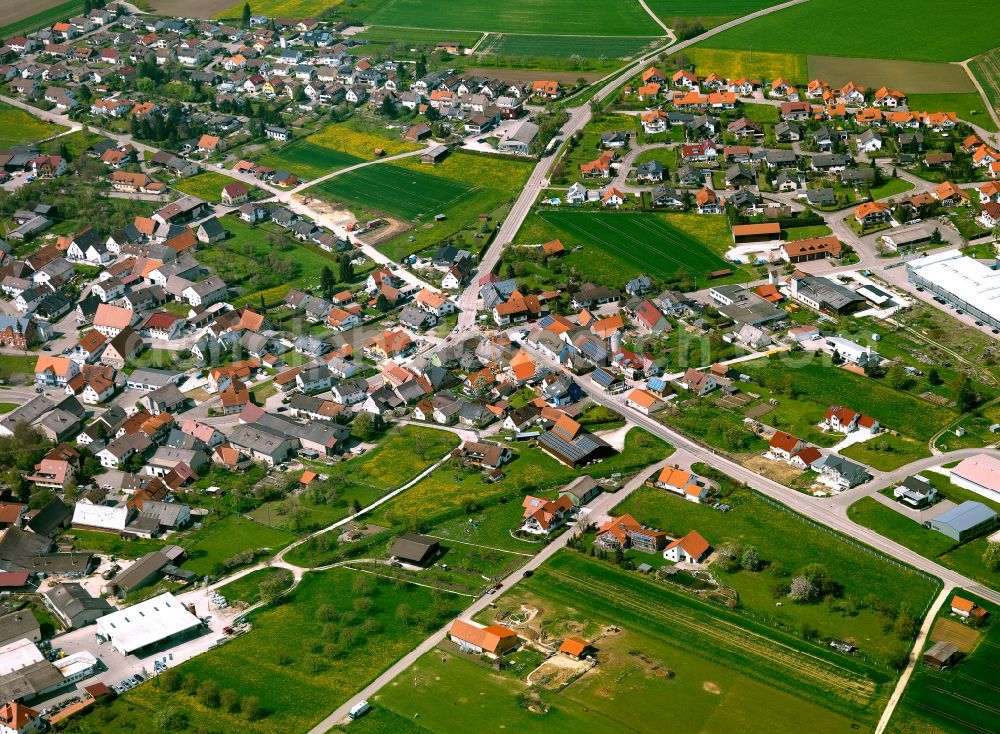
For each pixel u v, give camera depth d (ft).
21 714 603.26
